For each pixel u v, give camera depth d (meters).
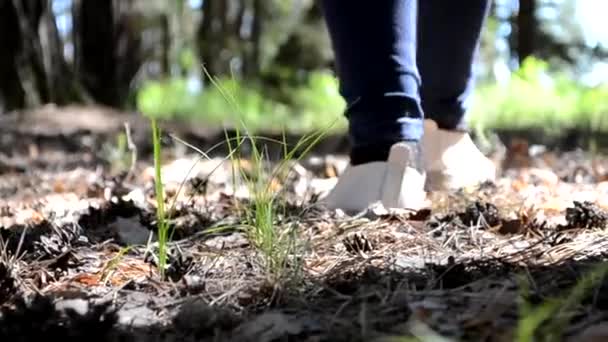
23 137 5.12
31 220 1.92
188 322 1.13
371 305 1.17
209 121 7.45
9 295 1.27
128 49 9.79
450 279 1.25
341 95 1.77
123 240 1.60
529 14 7.07
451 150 2.01
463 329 1.07
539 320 1.04
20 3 7.59
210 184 2.48
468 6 1.96
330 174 2.77
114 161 3.38
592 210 1.57
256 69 11.62
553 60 7.95
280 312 1.17
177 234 1.64
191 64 12.04
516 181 2.37
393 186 1.72
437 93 2.00
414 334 1.03
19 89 7.46
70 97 7.79
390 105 1.72
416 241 1.50
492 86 6.36
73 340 1.08
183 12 12.84
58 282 1.35
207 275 1.35
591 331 1.03
